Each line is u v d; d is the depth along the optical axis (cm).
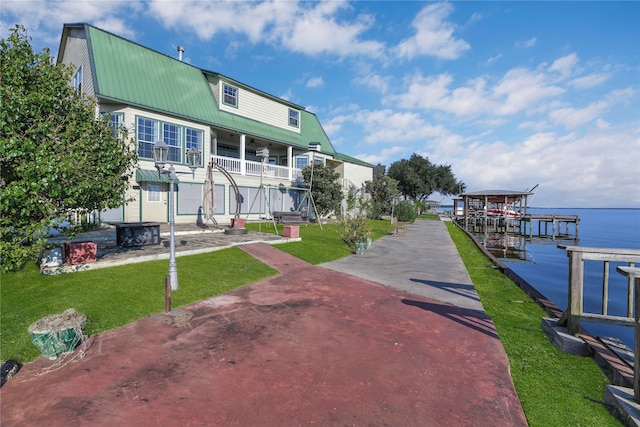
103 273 808
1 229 589
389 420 346
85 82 1639
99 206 798
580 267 536
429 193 6347
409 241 1895
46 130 658
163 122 1717
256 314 654
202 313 654
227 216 2031
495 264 1273
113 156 804
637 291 368
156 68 1831
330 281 924
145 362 462
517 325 629
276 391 395
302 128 2886
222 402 373
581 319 534
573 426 345
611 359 453
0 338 511
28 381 415
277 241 1377
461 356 495
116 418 345
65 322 478
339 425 337
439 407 371
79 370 440
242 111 2269
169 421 341
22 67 658
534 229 4569
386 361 474
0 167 622
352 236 1579
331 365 459
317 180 2394
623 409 350
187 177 1822
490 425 343
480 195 4059
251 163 2217
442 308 717
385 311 689
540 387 416
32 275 766
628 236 3600
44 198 668
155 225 1172
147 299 700
